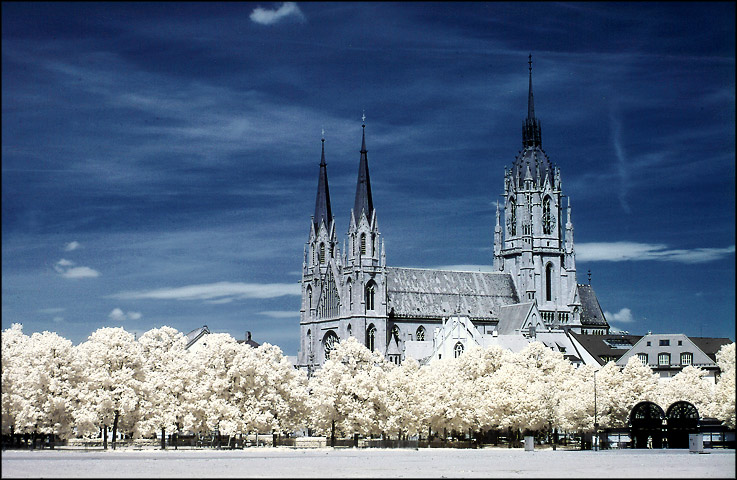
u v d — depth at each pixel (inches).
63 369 6840.6
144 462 5231.3
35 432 6638.8
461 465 5270.7
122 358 7209.6
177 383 7332.7
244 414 7357.3
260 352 7721.5
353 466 5123.0
